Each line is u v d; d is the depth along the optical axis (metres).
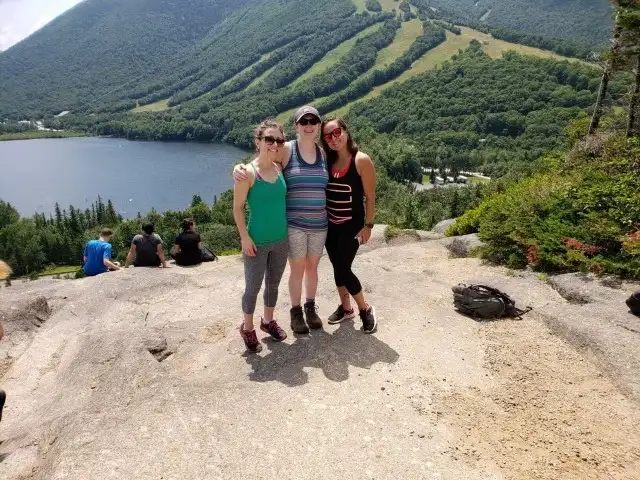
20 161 188.00
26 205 127.88
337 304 6.02
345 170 4.61
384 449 3.37
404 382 4.21
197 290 7.44
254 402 3.85
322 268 7.92
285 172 4.53
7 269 3.78
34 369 5.19
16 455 3.38
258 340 5.06
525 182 12.43
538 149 119.00
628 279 6.31
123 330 5.45
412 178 114.81
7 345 5.81
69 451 3.21
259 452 3.28
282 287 6.92
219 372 4.55
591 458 3.37
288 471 3.13
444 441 3.49
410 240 10.98
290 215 4.62
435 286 6.73
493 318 5.57
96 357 4.81
